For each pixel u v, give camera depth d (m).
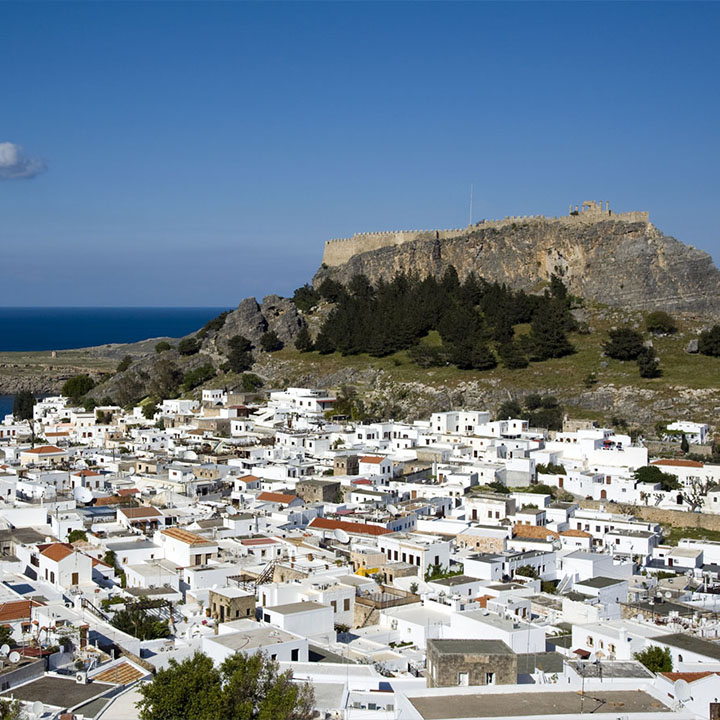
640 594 143.12
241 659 86.31
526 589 142.25
